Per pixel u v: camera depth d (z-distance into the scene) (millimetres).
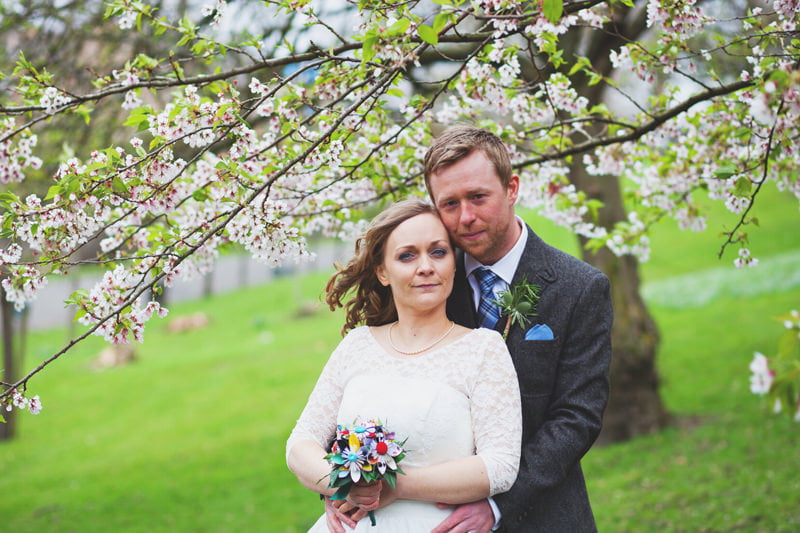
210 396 13852
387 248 2164
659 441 7832
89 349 20141
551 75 2857
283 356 16297
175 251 2281
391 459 1858
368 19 2205
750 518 5418
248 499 8125
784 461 6523
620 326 8117
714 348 11789
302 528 6988
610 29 4965
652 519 5797
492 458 1939
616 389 8234
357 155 2986
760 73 2455
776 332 12023
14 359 15312
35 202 2236
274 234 2320
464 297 2340
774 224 21594
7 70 5250
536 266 2275
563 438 2066
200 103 2348
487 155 2148
